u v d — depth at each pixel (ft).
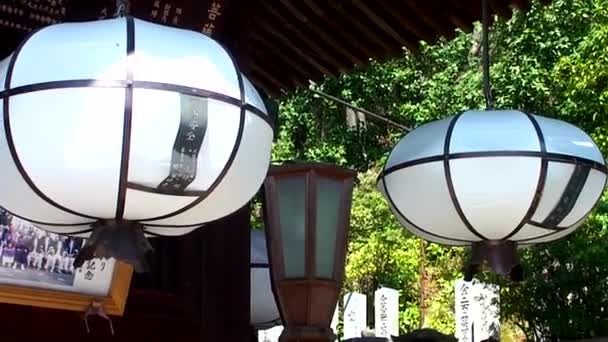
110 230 6.94
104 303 9.66
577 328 23.27
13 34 10.55
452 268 34.73
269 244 10.98
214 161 6.79
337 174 11.15
